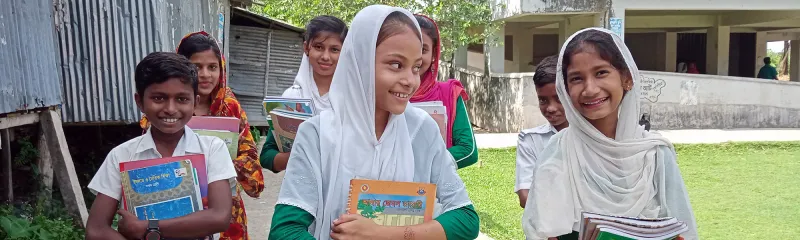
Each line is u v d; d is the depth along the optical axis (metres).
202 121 3.06
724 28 18.23
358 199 2.02
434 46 3.40
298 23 14.89
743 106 15.54
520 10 14.15
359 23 2.09
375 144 2.11
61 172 5.40
